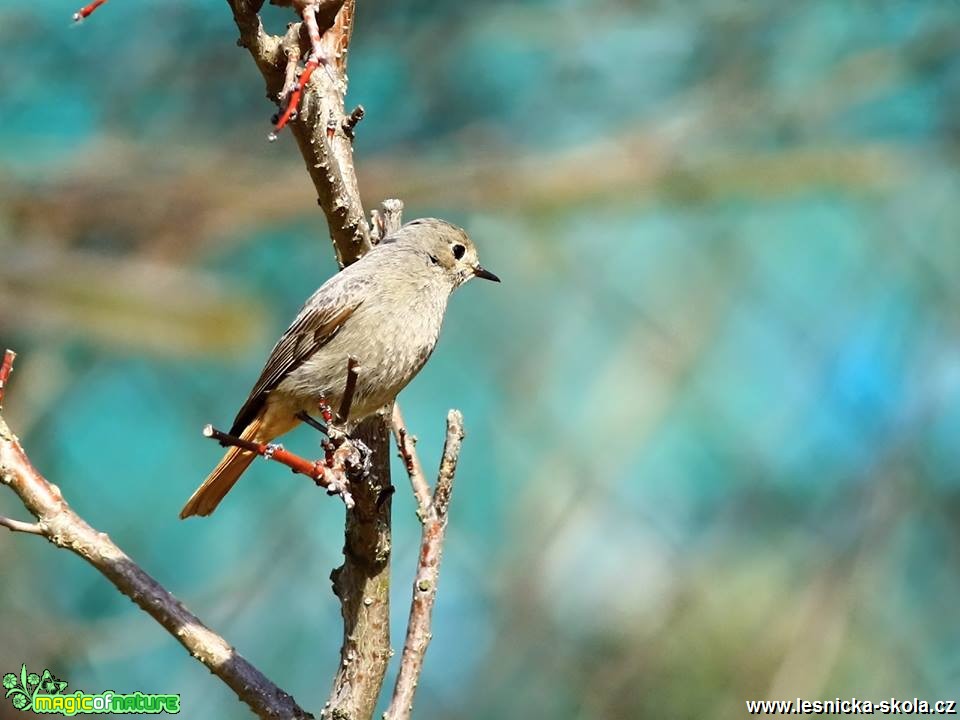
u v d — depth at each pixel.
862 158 14.76
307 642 11.91
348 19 7.30
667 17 15.28
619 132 15.01
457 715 11.56
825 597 11.44
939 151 15.12
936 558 12.16
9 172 13.69
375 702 6.70
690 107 15.20
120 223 13.91
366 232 7.39
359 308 8.40
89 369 12.79
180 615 6.36
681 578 11.86
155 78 15.05
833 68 15.35
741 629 11.43
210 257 14.26
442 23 14.79
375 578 6.74
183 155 14.30
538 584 12.08
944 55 15.23
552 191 14.62
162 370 13.00
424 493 6.80
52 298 11.13
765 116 15.16
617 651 11.60
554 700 11.56
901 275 14.21
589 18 15.05
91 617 12.05
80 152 14.01
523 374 13.70
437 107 15.11
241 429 8.76
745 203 14.82
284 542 12.13
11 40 14.83
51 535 6.32
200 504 8.61
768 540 12.26
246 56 15.09
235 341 11.44
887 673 11.32
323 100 7.19
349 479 6.36
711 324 13.95
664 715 11.20
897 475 12.27
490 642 11.87
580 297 14.26
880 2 15.75
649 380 13.47
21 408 12.38
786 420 13.17
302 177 14.28
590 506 12.56
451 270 8.84
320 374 8.42
